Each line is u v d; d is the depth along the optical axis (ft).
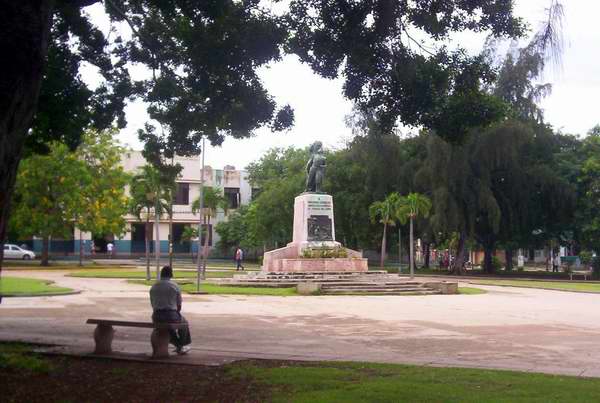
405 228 197.26
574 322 60.39
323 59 43.19
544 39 28.43
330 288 101.40
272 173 232.53
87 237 223.71
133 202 138.21
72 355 36.52
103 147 166.91
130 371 32.12
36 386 28.43
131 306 69.77
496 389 27.14
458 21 40.98
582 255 187.73
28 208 155.63
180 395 26.73
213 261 238.68
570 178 184.55
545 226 194.39
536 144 185.68
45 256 169.78
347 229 199.82
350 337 48.08
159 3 44.21
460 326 56.18
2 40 23.27
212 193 155.33
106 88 54.49
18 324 52.60
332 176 194.39
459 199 174.60
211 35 46.73
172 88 52.85
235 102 50.42
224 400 25.68
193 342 44.32
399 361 36.70
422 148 188.55
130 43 54.19
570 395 25.88
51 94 47.11
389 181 185.98
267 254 121.29
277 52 46.26
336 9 41.32
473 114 42.09
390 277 115.75
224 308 71.72
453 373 31.40
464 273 183.32
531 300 90.53
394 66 41.96
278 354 38.83
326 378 29.63
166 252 235.40
